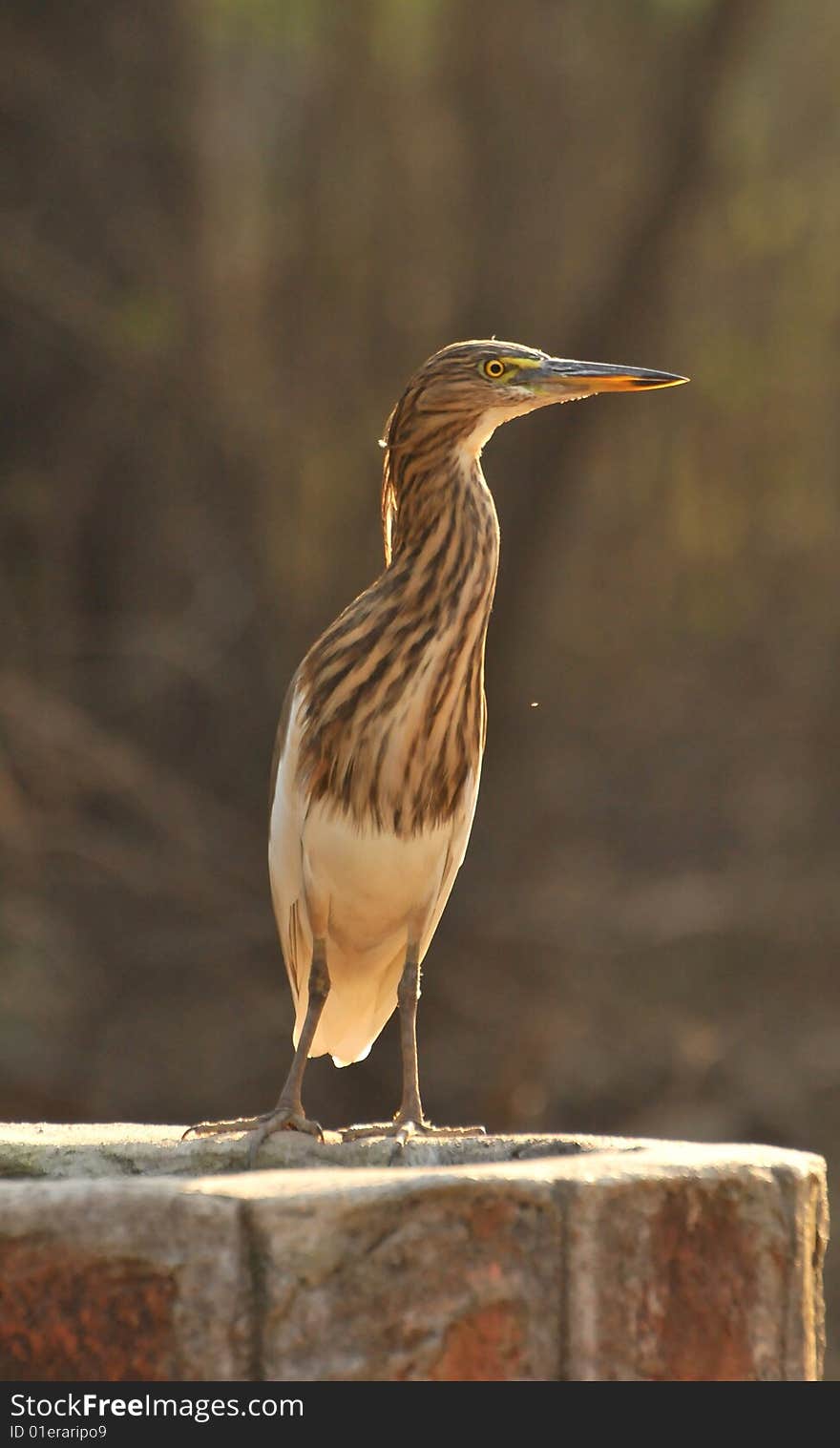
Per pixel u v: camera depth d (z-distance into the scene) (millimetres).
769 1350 4273
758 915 16969
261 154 18250
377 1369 3891
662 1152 4512
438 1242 3945
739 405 18531
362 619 5668
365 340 17781
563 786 18766
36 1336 3838
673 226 15336
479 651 5770
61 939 15070
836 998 16625
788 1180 4348
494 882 16312
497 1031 15352
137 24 15773
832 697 18938
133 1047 15055
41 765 14836
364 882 5656
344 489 17281
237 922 15234
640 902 16891
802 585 19453
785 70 18469
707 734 19375
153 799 15055
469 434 5812
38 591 15609
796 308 18531
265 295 17734
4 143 15391
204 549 16281
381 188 17859
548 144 17672
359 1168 4344
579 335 15898
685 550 19266
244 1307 3857
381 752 5578
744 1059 16141
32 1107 13859
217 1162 5109
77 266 15523
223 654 16016
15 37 15414
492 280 17375
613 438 17734
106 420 15773
